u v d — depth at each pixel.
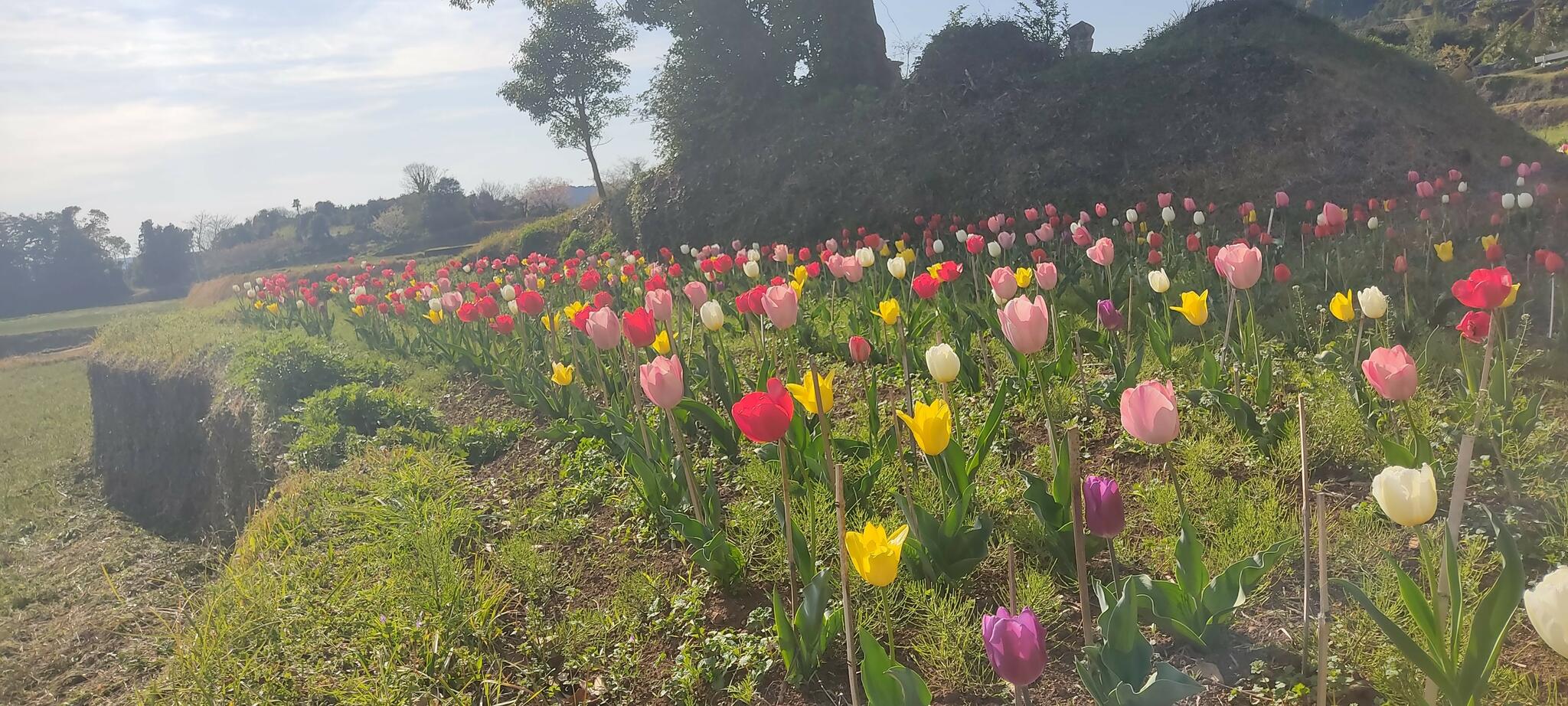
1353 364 4.48
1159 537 3.56
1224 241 11.05
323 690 3.42
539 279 11.70
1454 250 8.77
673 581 3.91
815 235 18.02
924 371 6.23
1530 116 28.14
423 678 3.37
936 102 18.11
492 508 5.30
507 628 3.82
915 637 3.15
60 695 5.23
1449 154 13.23
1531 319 5.93
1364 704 2.42
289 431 7.71
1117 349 5.24
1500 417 3.72
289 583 4.29
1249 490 3.76
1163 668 1.94
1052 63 18.53
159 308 60.47
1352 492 3.67
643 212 22.23
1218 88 15.23
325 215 80.00
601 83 33.09
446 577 3.96
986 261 10.79
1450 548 1.93
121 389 15.09
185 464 12.43
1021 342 3.01
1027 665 1.80
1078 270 9.15
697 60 22.25
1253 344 4.97
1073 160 15.35
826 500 3.95
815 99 21.34
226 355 12.31
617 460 5.38
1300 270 8.28
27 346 48.31
